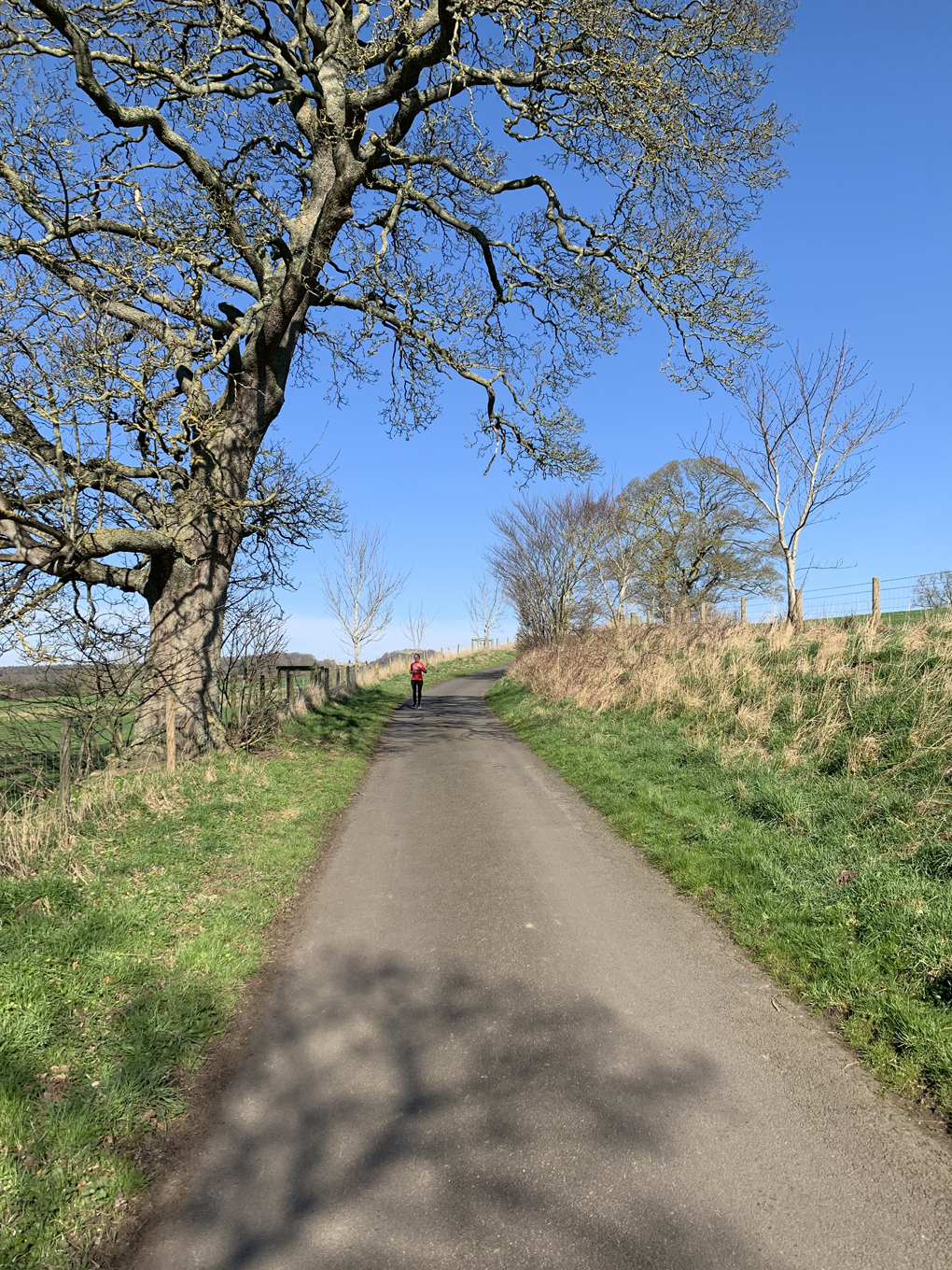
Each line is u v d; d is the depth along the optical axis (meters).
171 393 10.10
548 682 19.80
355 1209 2.96
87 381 8.53
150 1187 3.14
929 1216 2.84
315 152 12.42
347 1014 4.52
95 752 8.55
